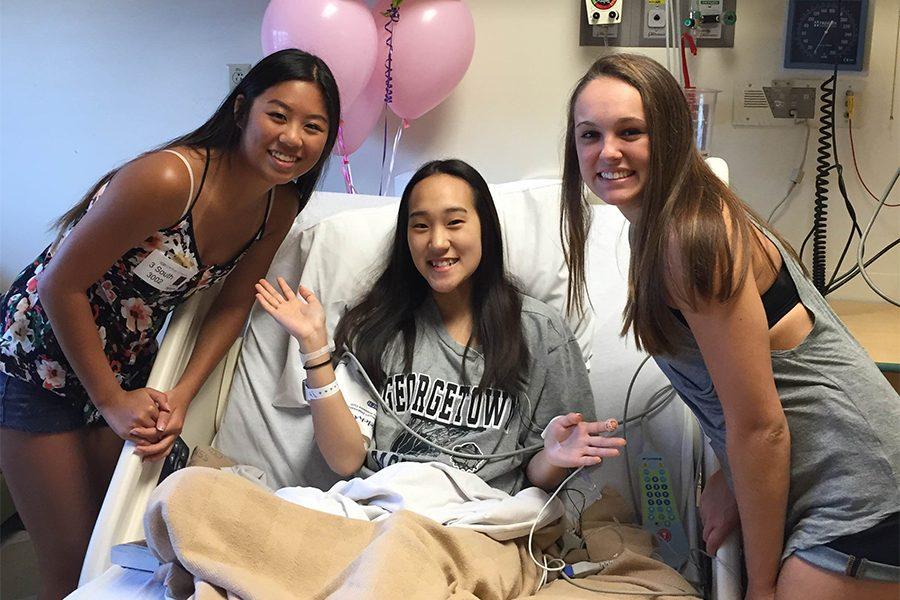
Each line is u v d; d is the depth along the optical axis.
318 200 2.01
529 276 1.85
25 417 1.67
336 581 1.22
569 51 2.28
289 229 1.80
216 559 1.25
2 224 2.54
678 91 1.23
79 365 1.56
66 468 1.71
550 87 2.31
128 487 1.51
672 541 1.64
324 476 1.78
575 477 1.73
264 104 1.51
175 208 1.53
